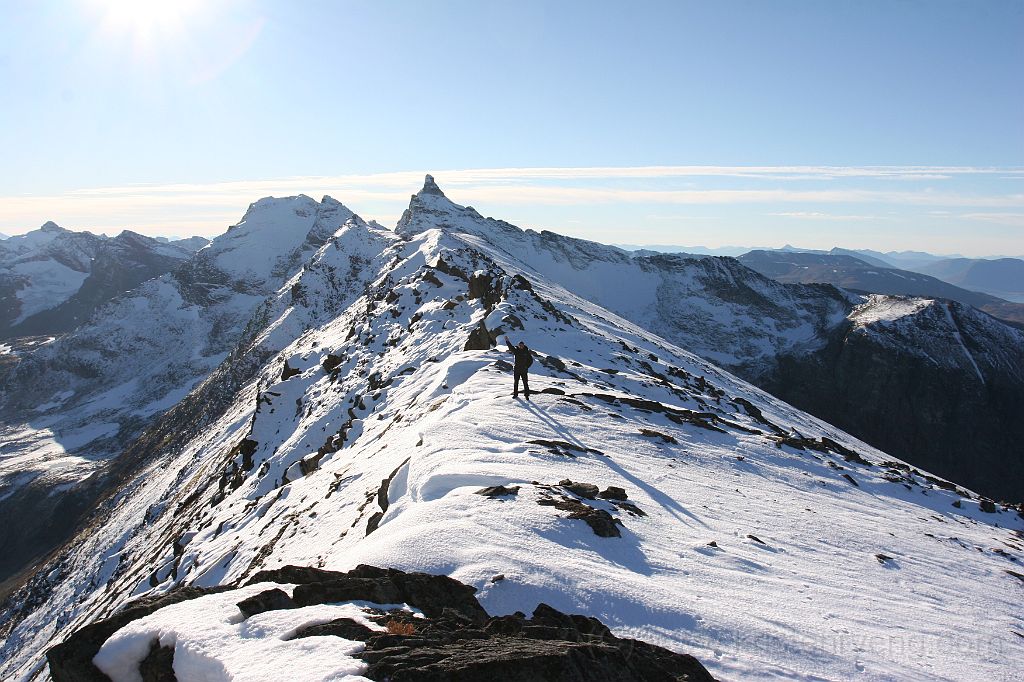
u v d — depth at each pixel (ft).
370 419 131.64
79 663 24.90
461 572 28.89
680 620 27.68
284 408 210.59
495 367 100.53
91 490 455.22
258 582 30.27
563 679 20.31
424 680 19.61
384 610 26.35
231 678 20.62
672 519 45.27
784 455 80.33
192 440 408.26
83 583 231.71
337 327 323.16
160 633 24.47
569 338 164.76
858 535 53.06
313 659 21.06
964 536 63.77
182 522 192.03
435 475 47.11
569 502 39.88
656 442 70.13
